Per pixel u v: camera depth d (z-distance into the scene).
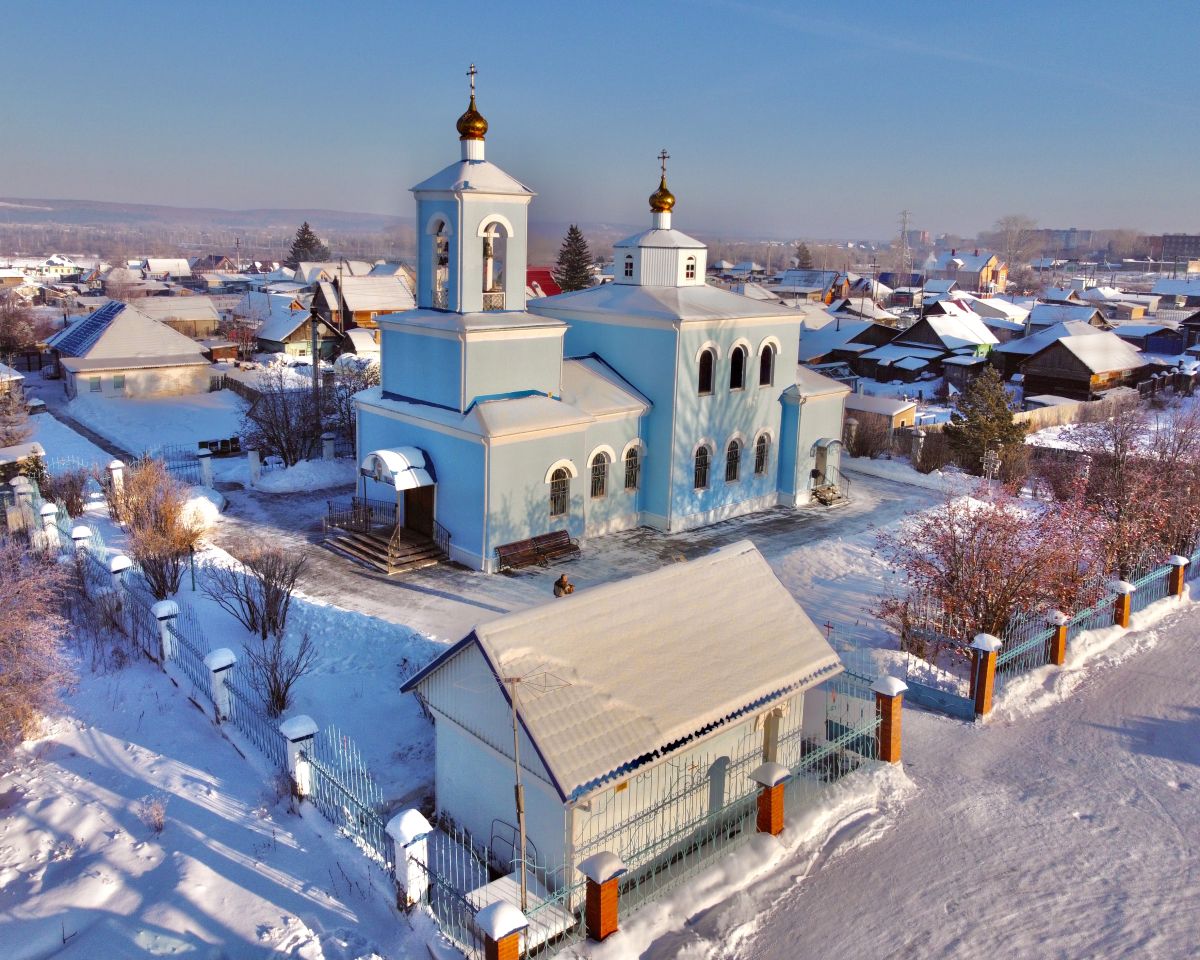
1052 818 14.30
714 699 13.10
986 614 20.34
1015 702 18.17
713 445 31.25
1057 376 65.44
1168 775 15.66
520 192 26.73
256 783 14.60
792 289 137.00
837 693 16.78
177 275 177.25
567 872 11.65
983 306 104.31
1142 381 67.50
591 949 10.90
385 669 19.17
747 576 15.34
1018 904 12.24
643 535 30.11
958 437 41.16
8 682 15.36
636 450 30.41
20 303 96.88
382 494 29.47
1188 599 24.23
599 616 13.27
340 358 55.31
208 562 24.31
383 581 25.36
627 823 12.46
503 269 27.44
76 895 11.84
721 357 30.81
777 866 12.88
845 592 25.41
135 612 20.03
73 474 30.88
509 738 12.12
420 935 11.19
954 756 16.23
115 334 53.97
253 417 37.41
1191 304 143.25
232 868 12.45
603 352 31.66
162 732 16.06
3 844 13.02
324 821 13.45
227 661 16.09
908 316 108.62
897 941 11.52
